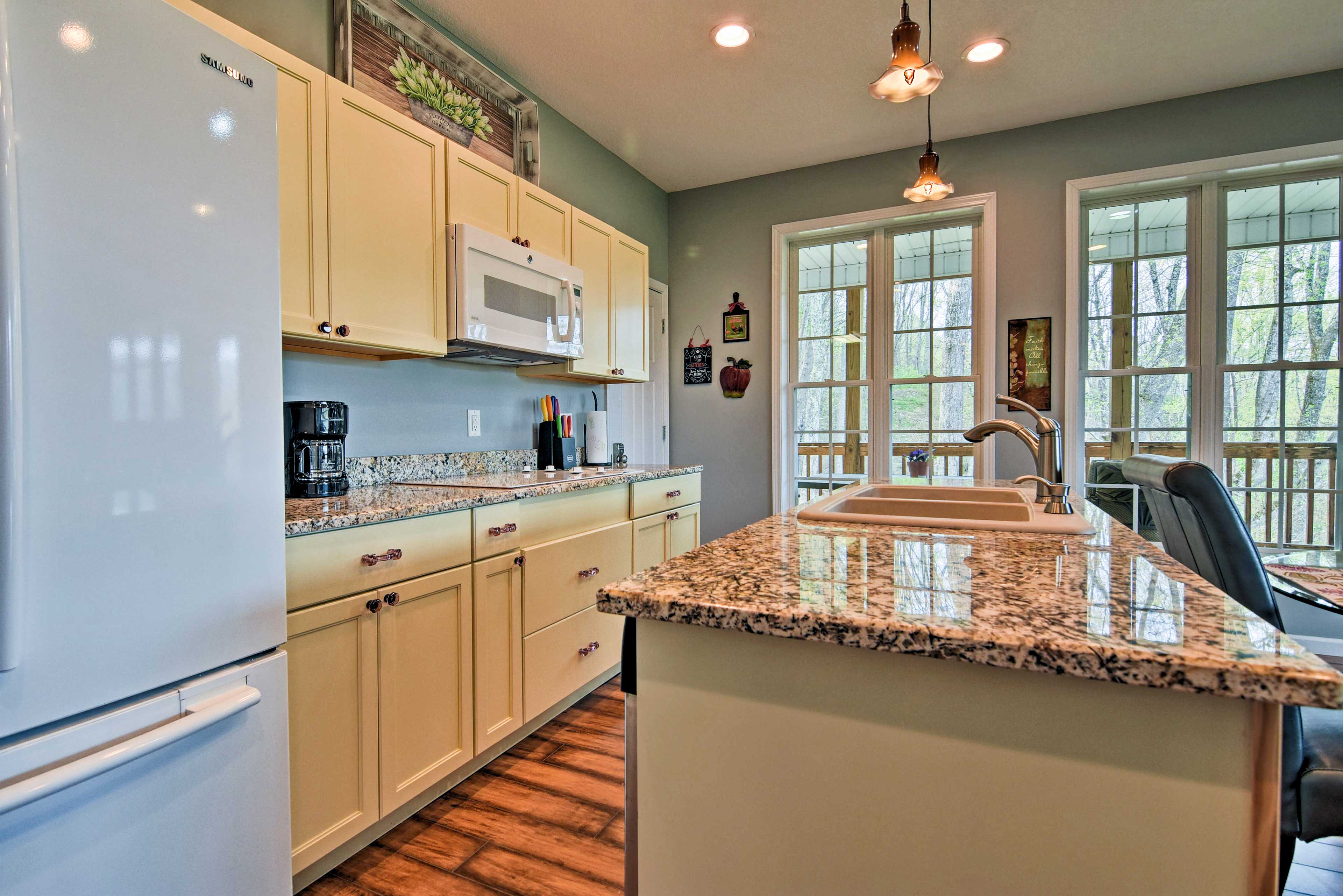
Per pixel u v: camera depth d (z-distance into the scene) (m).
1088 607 0.63
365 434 2.05
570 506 2.19
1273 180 2.86
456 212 2.00
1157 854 0.53
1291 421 2.85
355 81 1.98
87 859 0.88
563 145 3.03
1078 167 3.03
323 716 1.35
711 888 0.71
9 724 0.79
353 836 1.41
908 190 2.28
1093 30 2.34
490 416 2.62
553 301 2.39
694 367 4.00
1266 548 2.88
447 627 1.68
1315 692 0.45
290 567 1.27
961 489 1.82
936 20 2.28
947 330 3.43
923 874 0.61
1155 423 3.05
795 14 2.25
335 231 1.62
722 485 3.93
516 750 2.00
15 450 0.77
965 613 0.61
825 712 0.65
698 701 0.71
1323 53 2.51
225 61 1.05
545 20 2.29
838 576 0.77
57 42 0.82
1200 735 0.52
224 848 1.06
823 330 3.76
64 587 0.84
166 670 0.97
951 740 0.60
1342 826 0.98
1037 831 0.57
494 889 1.39
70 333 0.84
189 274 0.99
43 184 0.81
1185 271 2.99
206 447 1.02
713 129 3.16
